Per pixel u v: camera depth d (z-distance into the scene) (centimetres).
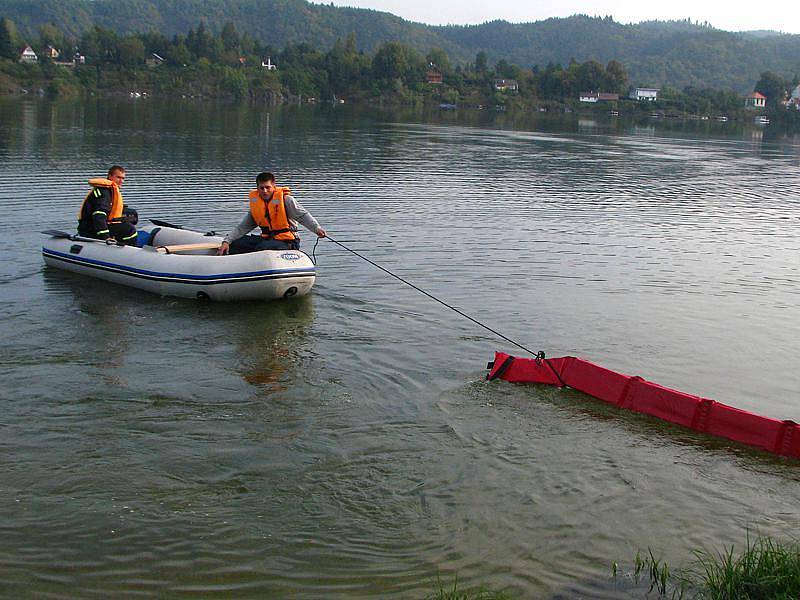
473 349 830
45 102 6184
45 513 510
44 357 770
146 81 11062
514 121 7300
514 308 973
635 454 614
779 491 565
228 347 821
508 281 1098
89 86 10256
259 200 1041
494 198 1880
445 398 707
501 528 510
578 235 1445
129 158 2338
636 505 541
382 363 785
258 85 11625
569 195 2003
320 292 1026
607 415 683
